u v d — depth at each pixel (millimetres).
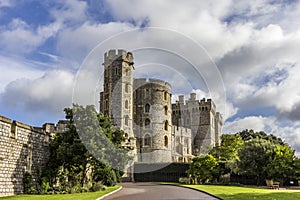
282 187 32531
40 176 23406
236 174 36406
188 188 24891
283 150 33781
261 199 16562
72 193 21562
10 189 19984
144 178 40406
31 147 22766
